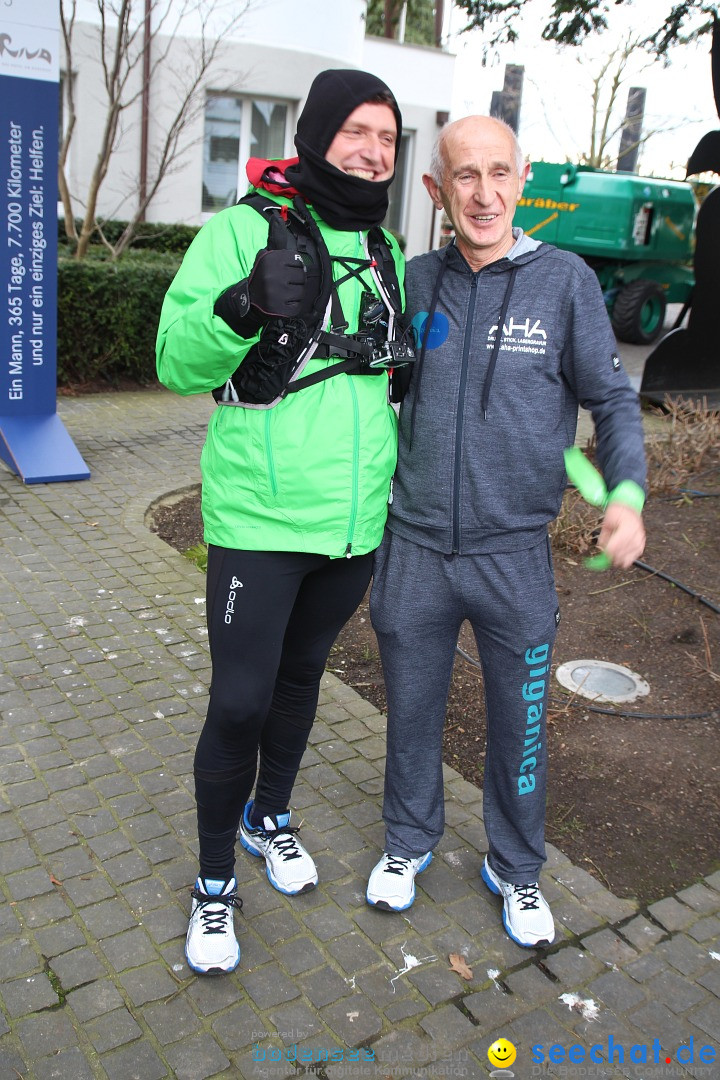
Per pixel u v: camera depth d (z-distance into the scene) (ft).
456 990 7.09
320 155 6.11
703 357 26.48
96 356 26.05
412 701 7.41
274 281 5.48
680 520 17.16
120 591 13.55
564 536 15.78
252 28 38.63
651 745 10.53
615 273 40.09
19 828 8.53
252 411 6.32
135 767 9.50
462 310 6.53
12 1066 6.27
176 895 7.86
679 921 7.91
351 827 8.86
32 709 10.42
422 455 6.81
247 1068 6.36
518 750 7.29
